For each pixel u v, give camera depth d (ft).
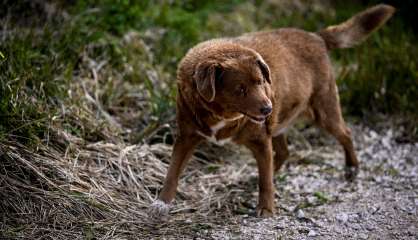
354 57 16.75
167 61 15.79
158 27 16.38
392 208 13.05
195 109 12.80
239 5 18.01
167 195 13.04
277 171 14.38
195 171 14.07
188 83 12.71
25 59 13.97
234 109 12.64
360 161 14.64
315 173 14.30
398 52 16.24
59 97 14.05
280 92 13.37
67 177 12.97
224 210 13.20
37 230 12.32
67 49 14.88
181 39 16.22
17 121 13.14
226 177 14.03
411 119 15.43
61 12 15.42
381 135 15.33
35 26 15.08
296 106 13.76
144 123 14.62
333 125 14.20
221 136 13.00
